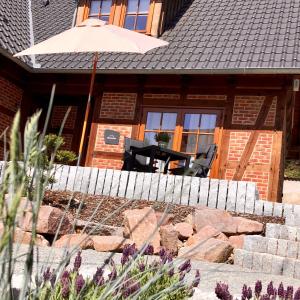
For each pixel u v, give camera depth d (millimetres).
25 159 1110
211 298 3781
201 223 7340
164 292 1897
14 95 13641
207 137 12188
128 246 3041
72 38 9664
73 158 9758
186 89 12594
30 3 17812
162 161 11453
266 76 11953
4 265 1239
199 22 14281
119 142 12852
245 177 11656
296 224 7461
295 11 13969
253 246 6375
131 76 13109
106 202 8312
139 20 14109
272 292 3029
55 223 6520
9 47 12820
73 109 15266
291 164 20719
